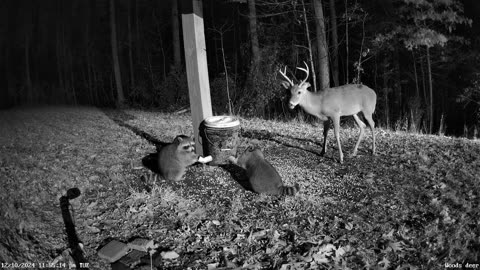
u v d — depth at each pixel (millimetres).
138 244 4383
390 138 9000
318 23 12523
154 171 6664
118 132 9656
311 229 4758
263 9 16375
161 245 4469
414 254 4254
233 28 21109
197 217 5078
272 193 5684
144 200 5500
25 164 6922
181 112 13812
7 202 5281
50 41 25250
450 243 4348
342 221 4922
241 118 12453
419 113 15719
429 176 6348
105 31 23078
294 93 7016
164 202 5434
